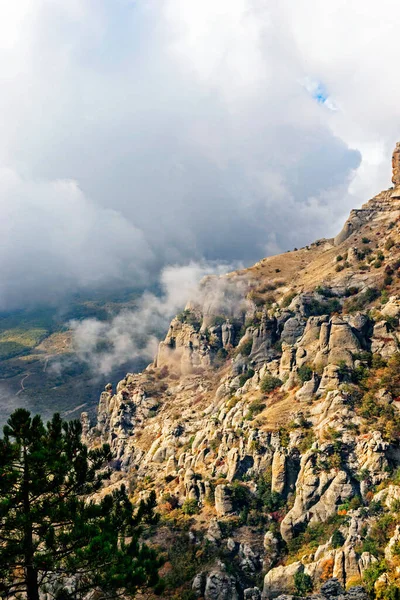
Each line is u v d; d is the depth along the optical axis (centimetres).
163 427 15562
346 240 19138
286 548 8369
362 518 7419
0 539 3612
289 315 14888
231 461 10250
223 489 9438
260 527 8994
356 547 6819
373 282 14475
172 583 7788
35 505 3759
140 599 6366
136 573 3638
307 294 15112
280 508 9169
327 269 17462
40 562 3475
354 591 5269
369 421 9300
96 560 3559
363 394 10038
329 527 8062
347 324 11381
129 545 3931
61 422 4128
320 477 8688
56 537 3606
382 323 11406
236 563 8319
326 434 9269
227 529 8881
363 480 8394
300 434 9688
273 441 9925
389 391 9850
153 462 13850
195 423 14475
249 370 14550
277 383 12200
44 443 3869
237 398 12812
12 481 3584
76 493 4031
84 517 3834
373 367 10738
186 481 10300
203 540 8775
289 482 9350
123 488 4278
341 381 10462
